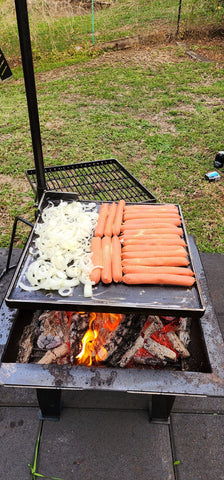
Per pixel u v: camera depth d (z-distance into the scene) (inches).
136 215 87.4
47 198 94.5
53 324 84.5
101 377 65.9
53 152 190.7
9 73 76.2
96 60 324.2
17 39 355.3
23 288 68.6
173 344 80.3
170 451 76.7
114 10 447.2
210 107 239.5
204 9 394.9
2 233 139.0
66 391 86.3
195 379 65.9
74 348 78.4
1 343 74.7
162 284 70.2
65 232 79.3
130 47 350.6
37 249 78.3
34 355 80.7
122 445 77.4
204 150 192.1
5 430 79.6
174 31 366.9
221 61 309.9
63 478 72.5
